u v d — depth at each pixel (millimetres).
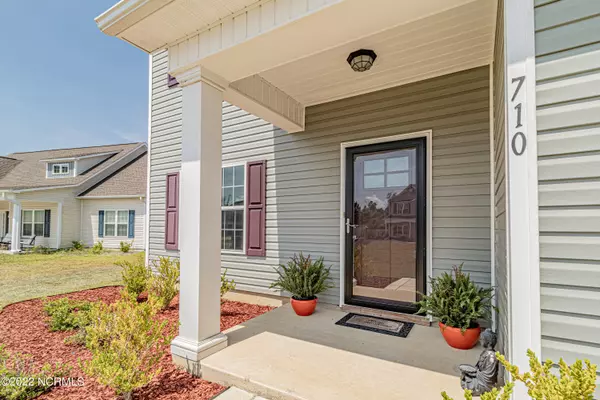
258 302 4621
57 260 9984
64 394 2227
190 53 2648
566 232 1292
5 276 7164
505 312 1757
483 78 3221
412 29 2588
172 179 5809
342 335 3012
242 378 2229
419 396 1986
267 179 4645
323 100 4129
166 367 2584
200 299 2584
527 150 1373
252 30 2295
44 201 13008
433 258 3383
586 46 1289
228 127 5121
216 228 2766
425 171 3486
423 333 3062
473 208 3213
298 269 3830
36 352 2969
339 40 2326
